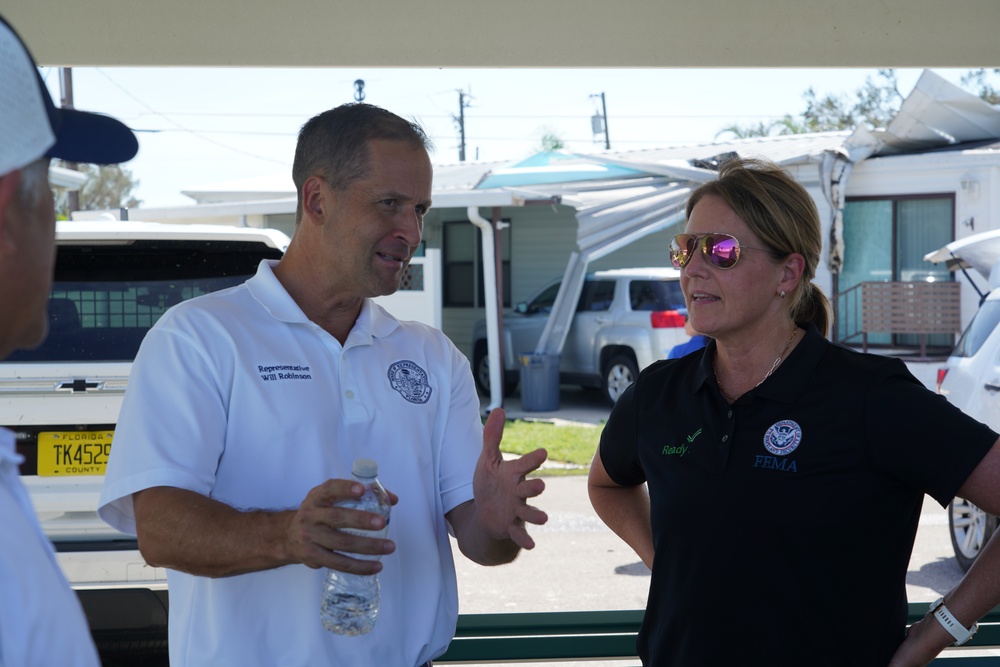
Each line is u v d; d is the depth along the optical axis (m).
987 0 3.13
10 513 1.02
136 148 1.42
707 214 2.12
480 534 2.06
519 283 17.53
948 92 13.40
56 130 1.09
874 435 1.93
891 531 1.97
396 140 2.04
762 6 3.17
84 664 1.04
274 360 2.01
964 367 6.24
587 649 3.05
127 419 1.91
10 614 0.98
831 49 3.33
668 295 13.20
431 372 2.22
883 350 14.66
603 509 2.50
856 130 14.53
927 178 14.35
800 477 1.96
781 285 2.10
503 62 3.40
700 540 2.03
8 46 1.00
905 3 3.15
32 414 3.66
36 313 1.13
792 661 1.95
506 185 16.86
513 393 15.55
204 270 4.17
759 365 2.11
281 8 3.15
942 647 1.99
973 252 7.20
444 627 2.16
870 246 14.95
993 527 6.02
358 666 1.98
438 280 13.77
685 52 3.38
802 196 2.12
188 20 3.18
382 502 1.74
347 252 2.04
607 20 3.21
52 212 1.12
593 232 13.59
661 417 2.21
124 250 4.12
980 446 1.88
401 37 3.28
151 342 1.96
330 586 1.87
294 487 1.98
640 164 15.20
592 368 13.74
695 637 2.03
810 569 1.95
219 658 1.92
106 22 3.17
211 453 1.92
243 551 1.71
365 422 2.06
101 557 3.66
